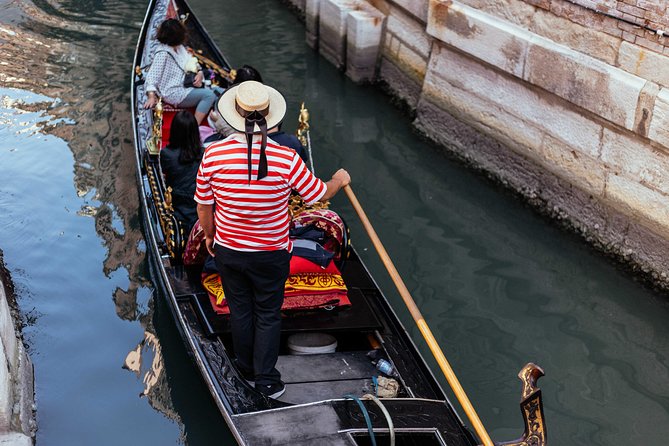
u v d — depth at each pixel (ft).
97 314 16.69
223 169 10.79
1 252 18.29
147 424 14.08
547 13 19.15
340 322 13.65
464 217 20.70
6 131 23.30
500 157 21.75
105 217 19.69
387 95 27.30
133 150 22.62
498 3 20.62
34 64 27.61
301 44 30.91
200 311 13.66
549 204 20.36
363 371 13.01
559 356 16.06
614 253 18.69
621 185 18.12
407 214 20.77
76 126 23.82
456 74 22.70
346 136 24.77
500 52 20.56
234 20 32.86
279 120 10.95
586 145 18.83
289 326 13.46
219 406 11.91
